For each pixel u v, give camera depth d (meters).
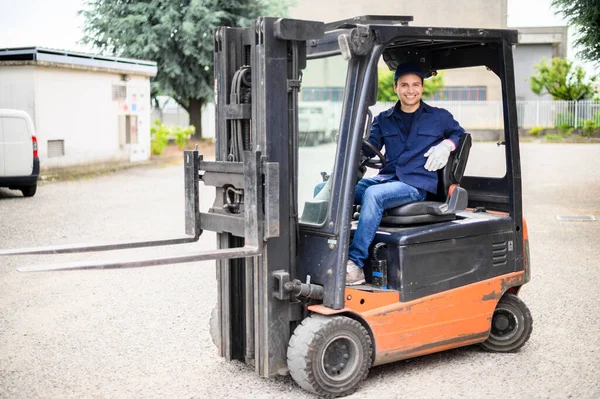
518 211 5.68
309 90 5.04
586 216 12.85
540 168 22.14
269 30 4.63
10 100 19.81
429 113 5.45
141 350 5.93
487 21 40.16
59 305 7.34
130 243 5.05
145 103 24.86
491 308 5.54
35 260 9.35
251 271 4.96
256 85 4.77
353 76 4.74
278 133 4.71
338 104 4.91
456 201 5.31
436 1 39.94
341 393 4.84
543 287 8.02
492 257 5.54
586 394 4.95
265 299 4.79
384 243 5.11
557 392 4.99
